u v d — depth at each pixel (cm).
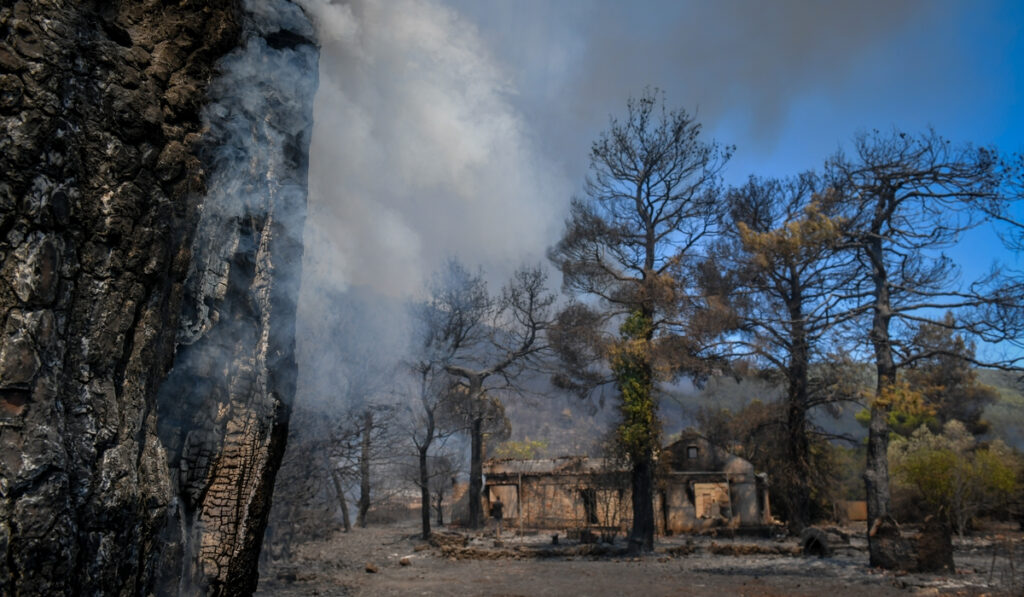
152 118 393
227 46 467
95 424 335
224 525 473
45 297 317
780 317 2666
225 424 486
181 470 457
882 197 2272
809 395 3067
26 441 299
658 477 2958
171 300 412
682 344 2488
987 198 2109
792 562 2145
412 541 2833
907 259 2431
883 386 2142
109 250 356
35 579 293
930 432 3981
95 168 357
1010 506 3219
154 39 409
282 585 1570
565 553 2411
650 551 2483
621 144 2712
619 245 2702
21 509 291
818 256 2412
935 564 1811
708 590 1633
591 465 3409
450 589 1647
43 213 323
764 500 3484
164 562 425
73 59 351
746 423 3111
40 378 309
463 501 3675
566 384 2853
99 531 329
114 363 352
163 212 390
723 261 2688
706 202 2720
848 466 4234
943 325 2172
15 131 317
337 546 2583
